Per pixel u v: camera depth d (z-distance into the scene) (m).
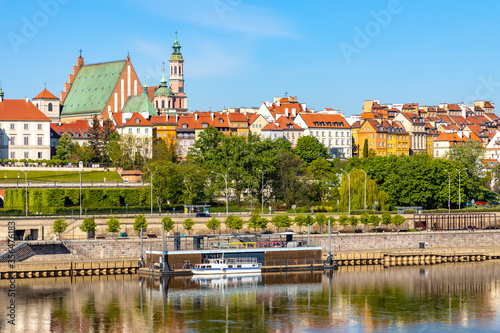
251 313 149.88
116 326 140.50
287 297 163.75
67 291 166.38
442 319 147.50
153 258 189.00
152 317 146.38
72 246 189.25
